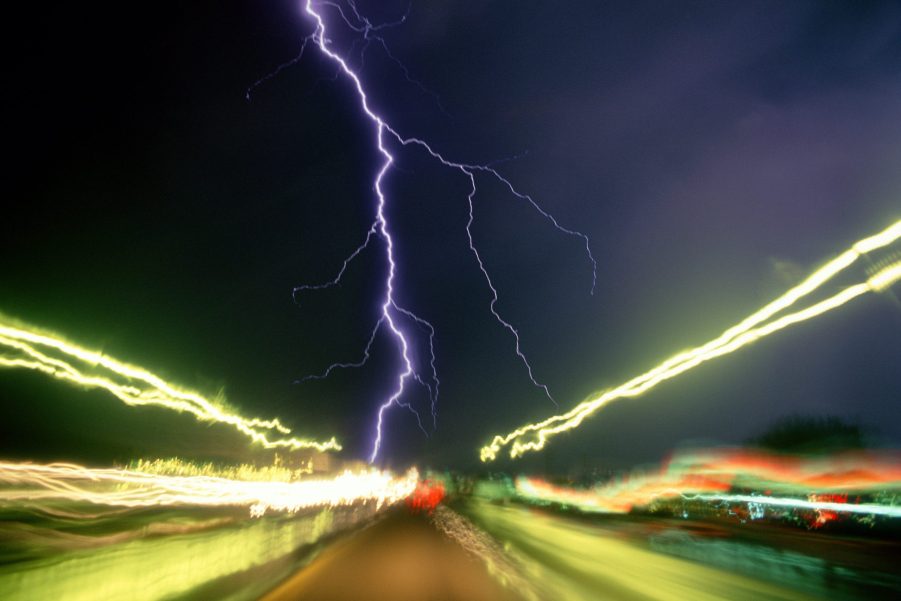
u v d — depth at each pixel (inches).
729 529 928.3
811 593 391.5
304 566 592.4
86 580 313.1
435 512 1583.4
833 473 1099.9
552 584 479.2
